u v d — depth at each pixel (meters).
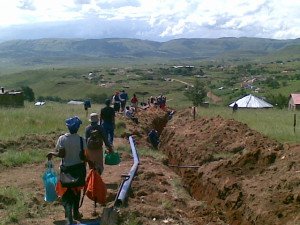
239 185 11.23
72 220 8.43
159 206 10.00
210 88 154.00
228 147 16.59
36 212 9.38
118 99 29.73
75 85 181.88
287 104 75.25
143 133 23.25
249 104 53.25
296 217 8.62
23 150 15.92
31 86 195.75
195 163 16.11
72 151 8.26
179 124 24.39
